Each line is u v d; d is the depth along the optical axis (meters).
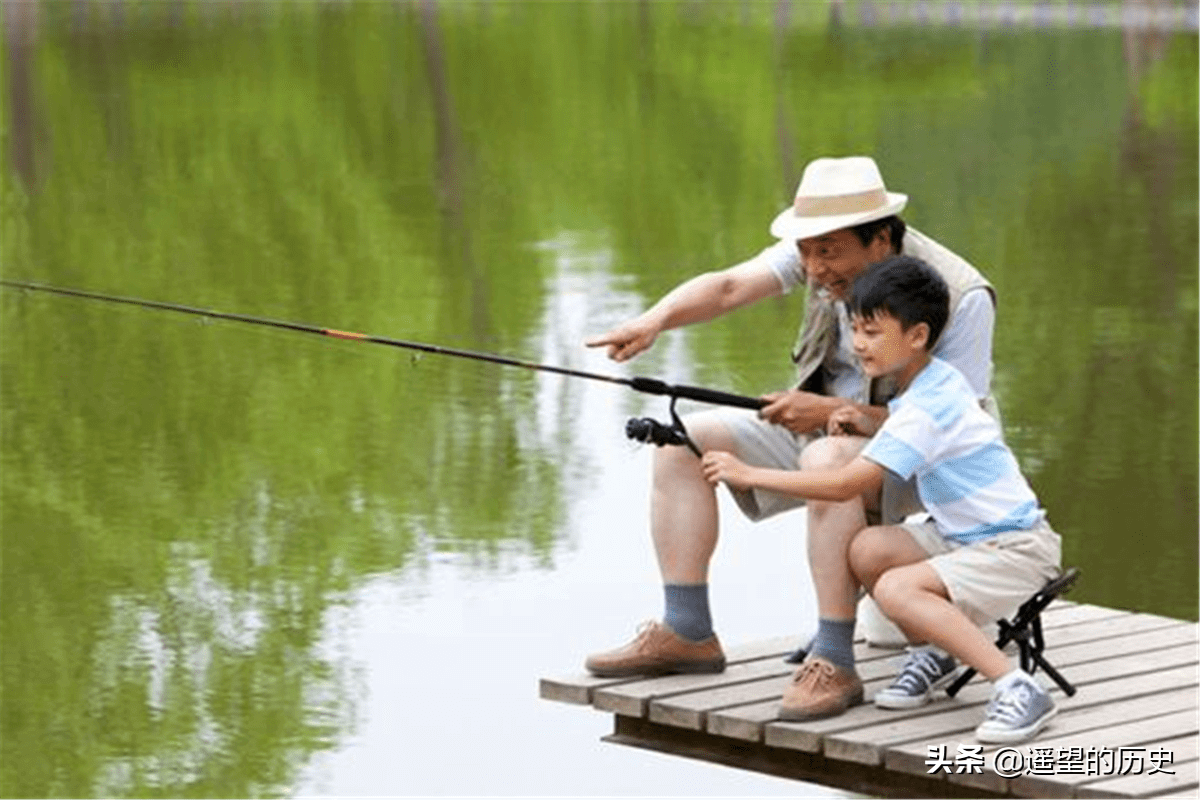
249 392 26.84
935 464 12.50
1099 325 29.14
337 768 15.96
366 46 66.94
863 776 12.71
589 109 55.72
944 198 41.00
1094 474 22.58
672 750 13.30
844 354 13.33
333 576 19.98
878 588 12.48
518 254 36.31
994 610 12.52
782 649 14.02
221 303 32.88
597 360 27.59
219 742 16.97
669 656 13.49
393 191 43.81
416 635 18.38
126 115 54.19
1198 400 25.25
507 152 49.25
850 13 73.88
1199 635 14.25
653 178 45.22
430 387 26.77
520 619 18.56
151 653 18.50
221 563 20.58
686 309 13.67
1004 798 12.20
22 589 19.91
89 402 26.48
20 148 50.06
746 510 13.54
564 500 21.86
